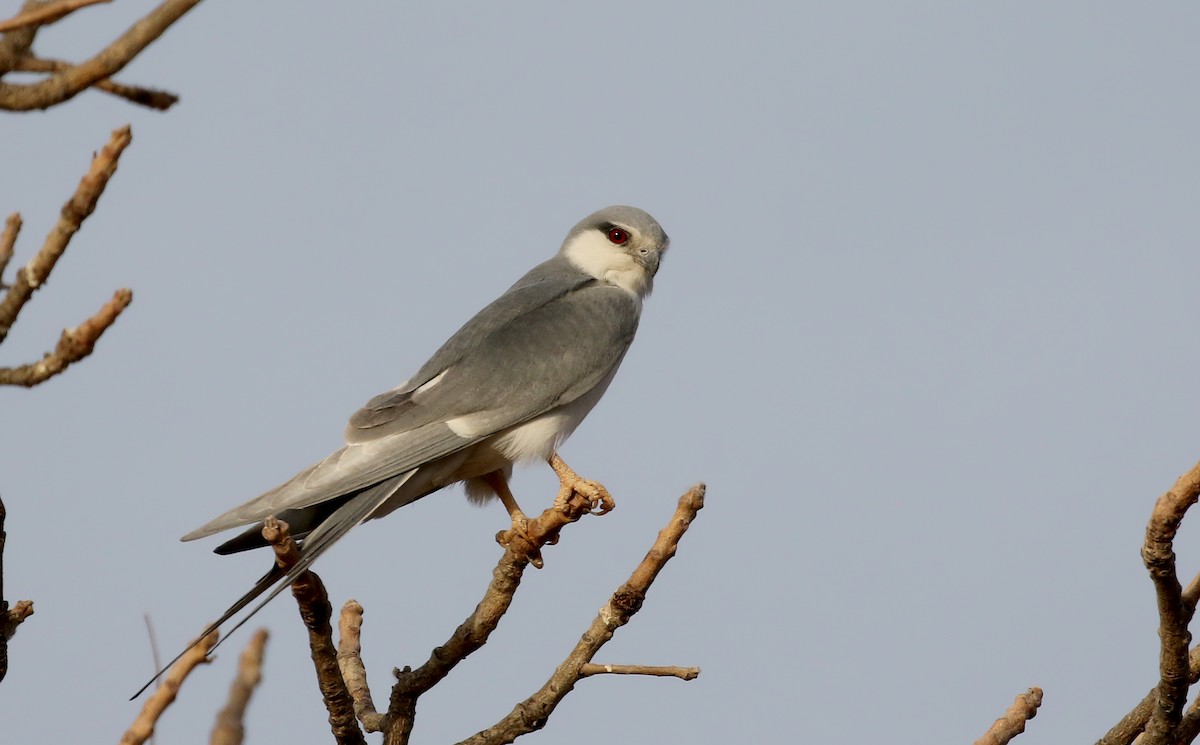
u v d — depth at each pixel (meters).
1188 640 7.14
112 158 5.25
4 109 4.73
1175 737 7.46
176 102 5.26
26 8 4.99
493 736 8.69
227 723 5.21
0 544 7.13
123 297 5.31
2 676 7.25
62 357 5.29
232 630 7.76
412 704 9.30
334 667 8.22
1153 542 6.82
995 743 8.14
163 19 4.75
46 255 5.30
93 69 4.74
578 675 8.55
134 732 5.05
